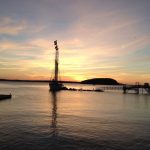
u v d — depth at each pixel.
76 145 24.27
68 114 44.62
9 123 34.34
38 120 37.38
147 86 126.94
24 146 23.62
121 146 24.05
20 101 69.38
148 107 58.38
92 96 99.94
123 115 44.34
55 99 80.00
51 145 24.14
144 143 25.08
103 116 42.78
